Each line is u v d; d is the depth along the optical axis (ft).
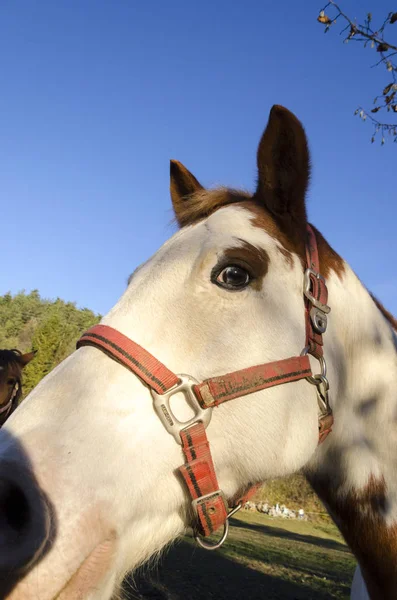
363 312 2.37
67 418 1.64
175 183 2.78
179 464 1.77
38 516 1.42
